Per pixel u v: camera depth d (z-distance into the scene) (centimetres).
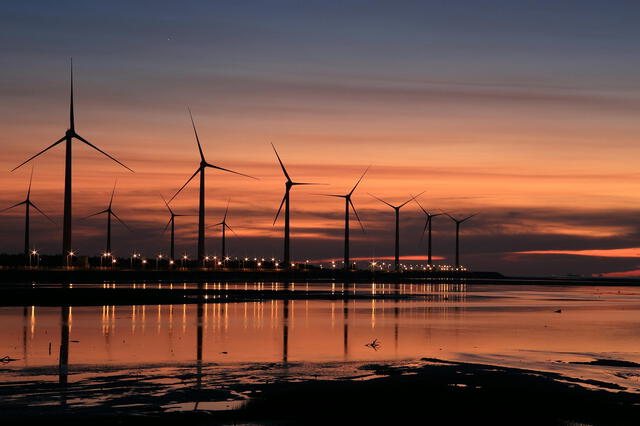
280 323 7769
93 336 6116
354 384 3884
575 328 7744
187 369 4319
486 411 3350
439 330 7200
